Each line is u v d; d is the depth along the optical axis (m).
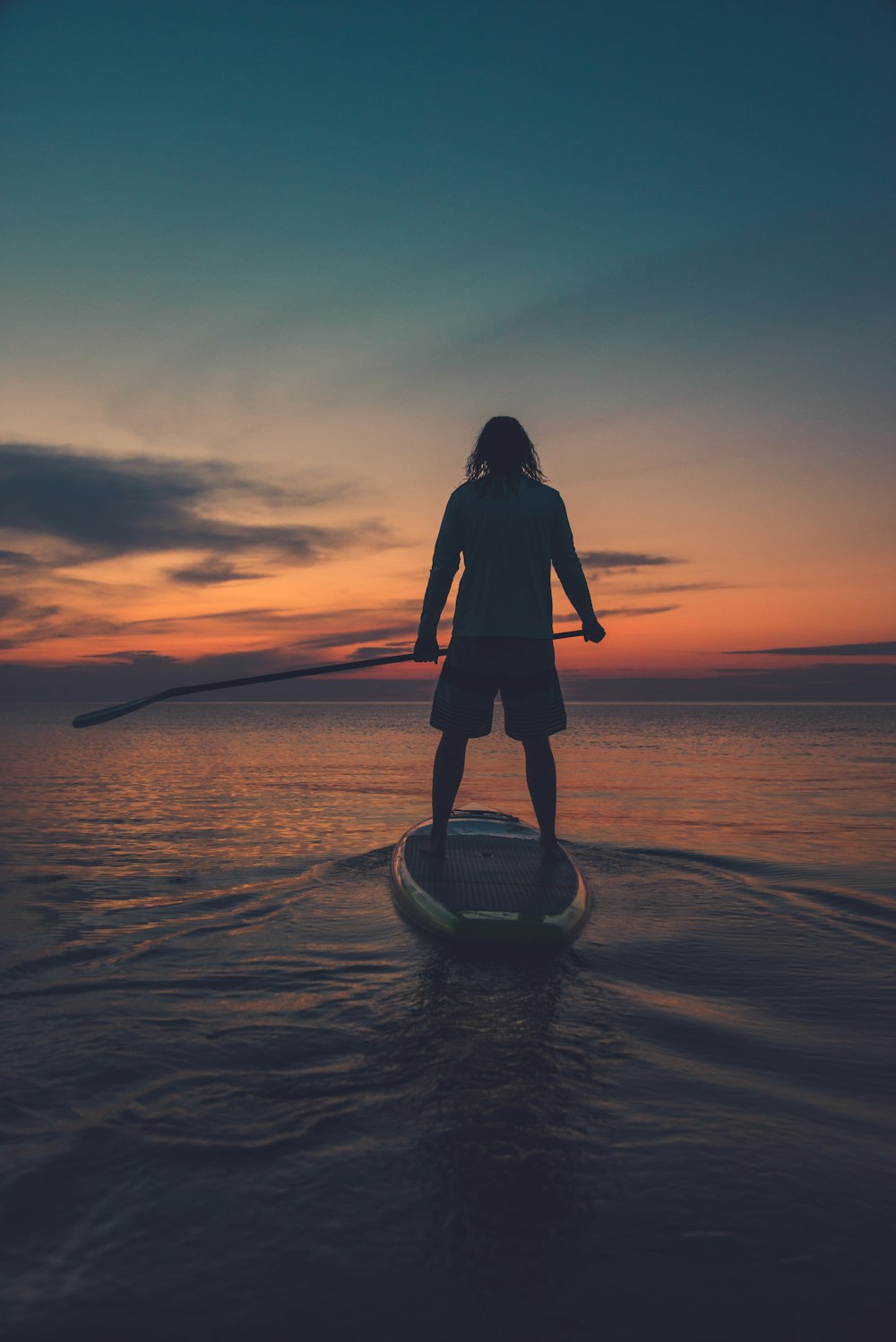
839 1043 1.97
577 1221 1.22
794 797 8.84
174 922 3.19
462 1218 1.22
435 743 26.48
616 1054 1.87
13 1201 1.26
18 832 5.88
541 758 3.42
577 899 3.06
